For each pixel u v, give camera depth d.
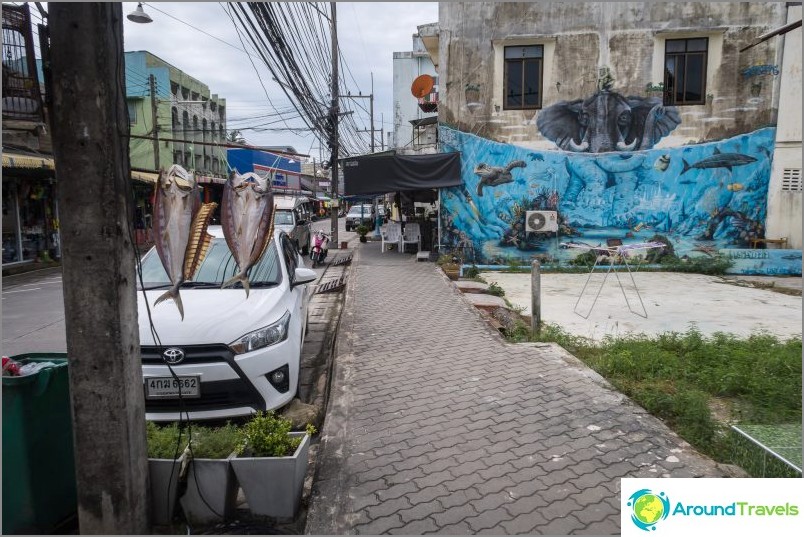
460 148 14.28
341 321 7.71
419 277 11.70
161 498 3.05
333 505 3.18
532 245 14.37
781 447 3.47
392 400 4.75
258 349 4.28
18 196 15.91
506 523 2.98
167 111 29.67
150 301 4.69
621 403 4.62
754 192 14.03
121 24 2.70
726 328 7.91
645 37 13.83
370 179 14.24
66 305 2.69
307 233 19.53
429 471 3.54
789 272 13.42
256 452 3.21
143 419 2.95
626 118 14.03
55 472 2.99
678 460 3.63
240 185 3.05
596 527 2.94
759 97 13.84
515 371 5.48
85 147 2.61
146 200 23.94
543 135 14.16
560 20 13.88
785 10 13.61
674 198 14.14
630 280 12.55
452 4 14.04
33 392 2.85
